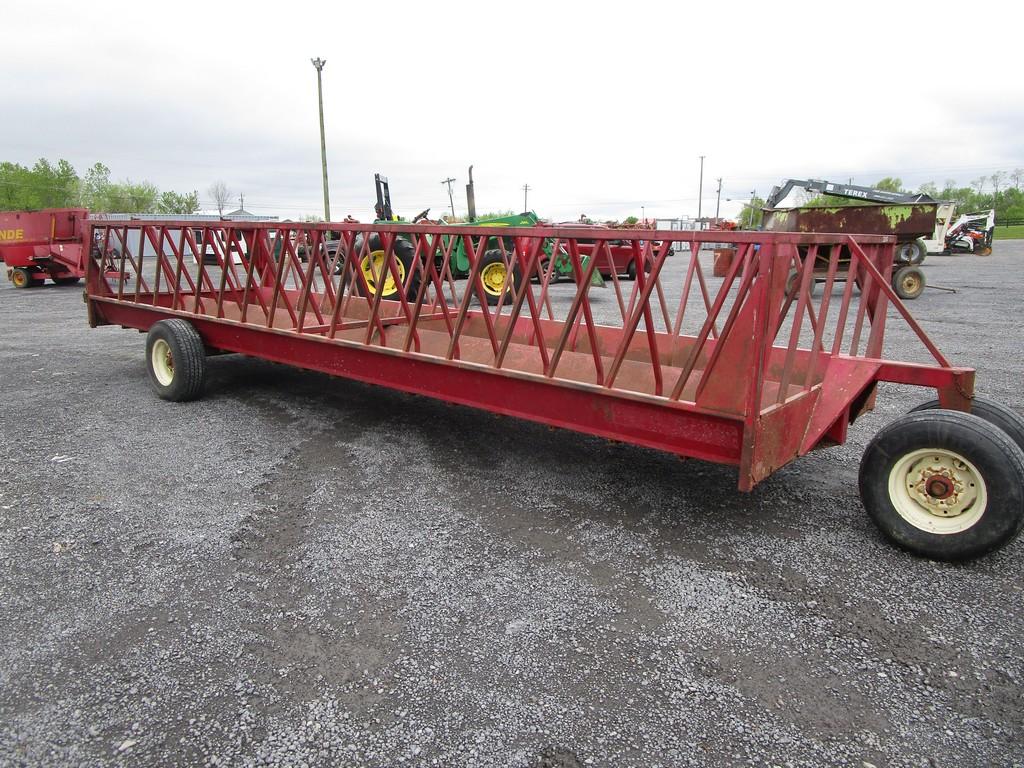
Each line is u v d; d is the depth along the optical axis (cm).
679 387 294
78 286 1617
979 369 636
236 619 248
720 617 249
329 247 1409
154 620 247
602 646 233
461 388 378
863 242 340
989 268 1994
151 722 199
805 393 317
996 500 263
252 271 489
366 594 264
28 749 189
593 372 441
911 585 268
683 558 290
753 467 274
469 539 308
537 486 367
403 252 1093
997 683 214
